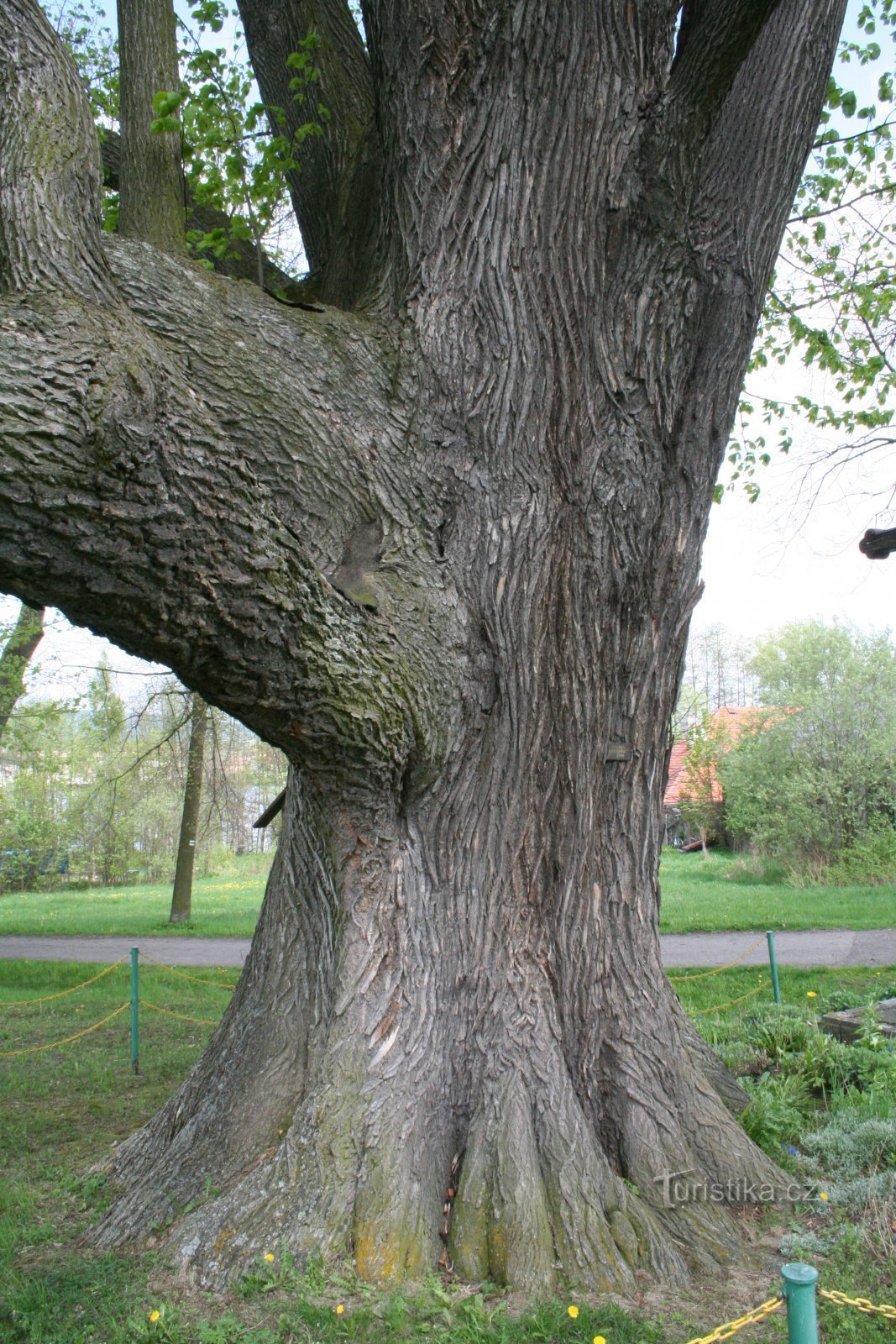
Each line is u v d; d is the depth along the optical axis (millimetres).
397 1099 3799
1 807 22094
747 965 11797
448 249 4098
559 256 4129
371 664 3473
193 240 5703
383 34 4070
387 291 4238
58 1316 3312
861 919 16250
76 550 2443
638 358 4273
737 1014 8547
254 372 3500
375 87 4246
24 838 24938
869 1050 6262
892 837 23875
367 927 4020
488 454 4125
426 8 3900
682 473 4438
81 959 14867
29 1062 7812
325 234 5336
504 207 4070
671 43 4297
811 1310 2238
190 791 19484
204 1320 3203
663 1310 3361
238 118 5734
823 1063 6168
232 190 6359
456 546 4105
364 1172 3645
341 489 3729
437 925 4102
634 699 4422
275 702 3217
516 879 4180
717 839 33406
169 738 16750
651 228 4219
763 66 4195
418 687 3713
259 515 2840
